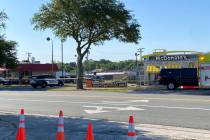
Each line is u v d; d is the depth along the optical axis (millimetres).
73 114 18922
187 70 36688
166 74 37594
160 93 31875
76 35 46219
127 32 45938
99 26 45531
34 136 12531
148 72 41062
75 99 26641
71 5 43969
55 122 15828
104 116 17906
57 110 20812
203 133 12828
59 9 44812
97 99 26047
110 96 28312
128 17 45594
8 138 12062
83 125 14875
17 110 21484
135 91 36219
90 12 43375
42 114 19281
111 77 92062
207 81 34531
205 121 15414
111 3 44938
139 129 13789
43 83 55000
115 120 16562
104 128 14070
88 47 46406
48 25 46500
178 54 38156
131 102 23312
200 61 34688
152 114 17906
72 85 61125
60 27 46500
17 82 72500
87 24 44656
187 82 36688
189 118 16297
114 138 12008
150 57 40500
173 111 18547
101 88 46188
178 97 25938
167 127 14312
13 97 30359
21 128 9180
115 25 45406
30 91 40688
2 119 17078
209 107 19516
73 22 45906
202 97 25641
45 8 46219
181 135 12422
